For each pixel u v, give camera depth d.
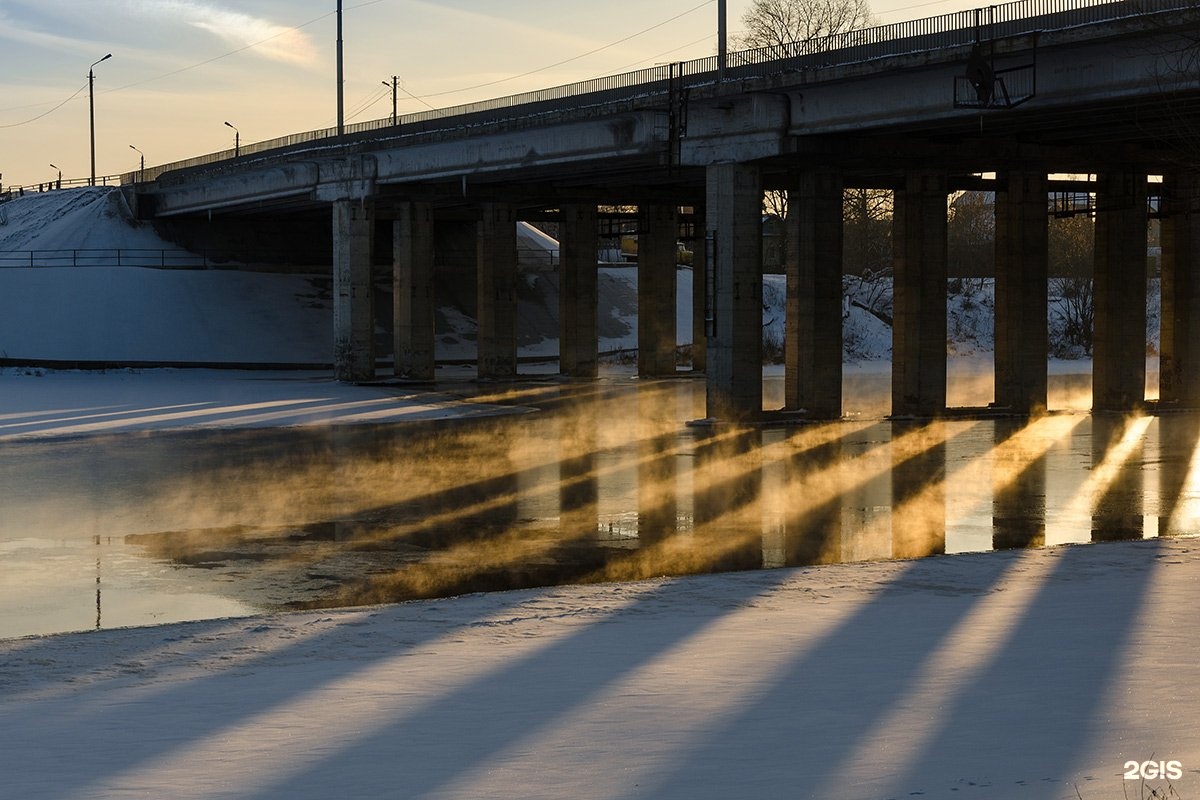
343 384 83.12
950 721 12.10
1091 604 18.70
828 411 57.69
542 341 116.06
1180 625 16.83
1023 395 59.97
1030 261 59.38
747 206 55.69
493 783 10.56
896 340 58.88
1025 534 29.98
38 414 60.22
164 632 18.45
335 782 10.70
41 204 136.88
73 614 22.50
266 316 110.19
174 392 75.00
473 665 15.73
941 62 46.22
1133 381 63.56
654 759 11.16
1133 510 33.41
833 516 32.75
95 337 102.81
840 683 14.03
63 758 11.69
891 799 9.66
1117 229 62.97
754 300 56.09
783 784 10.20
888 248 146.00
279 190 93.94
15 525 31.66
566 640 17.22
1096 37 41.81
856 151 53.53
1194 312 64.69
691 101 56.28
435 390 78.44
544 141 67.06
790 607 19.31
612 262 149.12
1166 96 42.31
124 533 30.61
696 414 62.12
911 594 20.17
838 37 50.59
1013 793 9.62
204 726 12.89
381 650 16.92
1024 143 56.34
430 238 84.62
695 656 15.84
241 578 25.53
